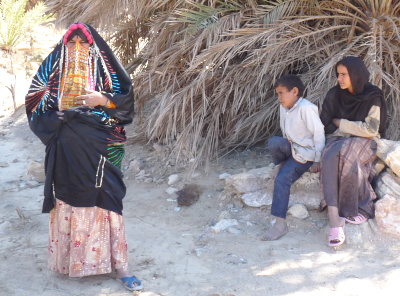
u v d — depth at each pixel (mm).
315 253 3744
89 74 3322
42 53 8969
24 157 5770
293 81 4016
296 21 4625
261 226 4172
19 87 7609
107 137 3326
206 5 5160
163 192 4816
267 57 4609
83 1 5434
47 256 3846
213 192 4676
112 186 3355
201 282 3471
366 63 4398
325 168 3879
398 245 3779
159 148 5465
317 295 3264
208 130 5109
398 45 4762
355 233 3842
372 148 4027
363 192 3953
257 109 5109
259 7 4910
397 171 4023
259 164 5039
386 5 4594
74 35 3283
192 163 5105
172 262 3727
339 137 4086
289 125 4086
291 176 4020
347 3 4641
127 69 5559
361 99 3949
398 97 4586
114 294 3377
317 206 4164
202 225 4246
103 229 3398
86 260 3391
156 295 3352
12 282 3512
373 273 3471
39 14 9203
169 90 4996
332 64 4426
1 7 9086
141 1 5055
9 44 8953
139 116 5668
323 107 4172
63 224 3396
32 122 3383
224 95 4984
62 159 3285
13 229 4250
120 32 5785
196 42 4680
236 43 4562
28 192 4969
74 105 3332
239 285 3408
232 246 3885
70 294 3387
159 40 5113
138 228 4227
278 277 3475
